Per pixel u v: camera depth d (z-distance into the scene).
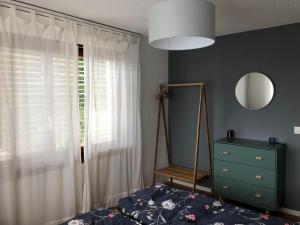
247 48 3.44
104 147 3.20
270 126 3.29
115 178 3.35
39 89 2.54
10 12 2.33
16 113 2.39
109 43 3.18
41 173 2.60
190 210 2.01
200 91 3.79
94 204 3.13
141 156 3.77
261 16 2.78
